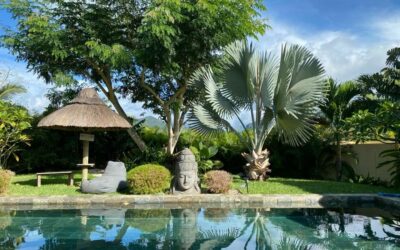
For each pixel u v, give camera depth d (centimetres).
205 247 510
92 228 608
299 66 1046
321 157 1478
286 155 1496
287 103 1043
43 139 1454
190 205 812
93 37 1200
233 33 1251
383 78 1652
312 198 839
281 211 760
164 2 1115
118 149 1623
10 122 1077
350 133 1242
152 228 613
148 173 852
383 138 1020
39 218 677
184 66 1323
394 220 682
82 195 826
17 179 1161
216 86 1191
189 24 1205
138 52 1193
